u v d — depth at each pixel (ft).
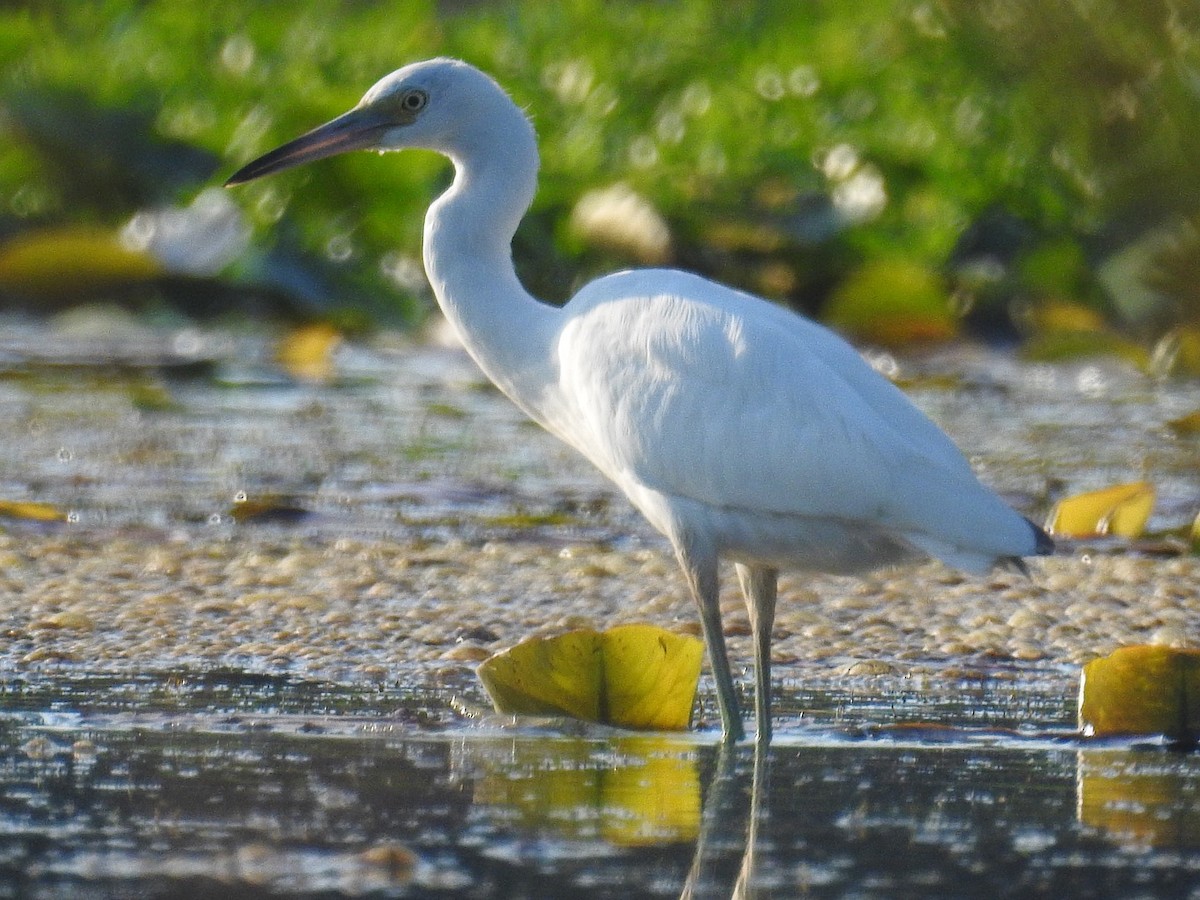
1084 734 23.03
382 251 65.51
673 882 16.84
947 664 27.27
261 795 19.52
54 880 16.46
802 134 67.82
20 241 64.13
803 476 23.39
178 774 20.33
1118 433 48.24
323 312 64.08
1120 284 58.49
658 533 37.60
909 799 19.95
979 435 47.91
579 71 73.10
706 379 24.18
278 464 43.60
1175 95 43.32
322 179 65.62
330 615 29.27
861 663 27.07
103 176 67.56
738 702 24.66
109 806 18.97
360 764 21.06
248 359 58.80
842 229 63.62
